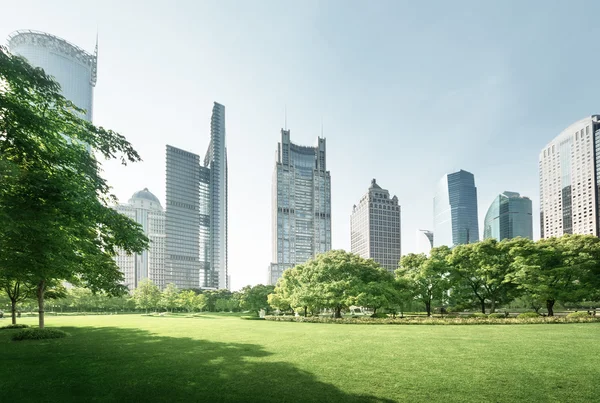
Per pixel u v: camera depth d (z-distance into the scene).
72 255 18.56
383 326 35.00
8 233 13.55
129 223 19.05
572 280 42.59
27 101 15.64
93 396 11.32
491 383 12.39
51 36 193.00
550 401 10.61
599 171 162.62
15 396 11.34
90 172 17.69
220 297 120.19
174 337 26.70
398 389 11.81
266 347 20.92
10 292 37.00
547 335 24.36
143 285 101.50
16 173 12.34
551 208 188.62
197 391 11.75
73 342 23.84
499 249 47.75
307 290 50.72
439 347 20.06
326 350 19.56
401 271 56.44
